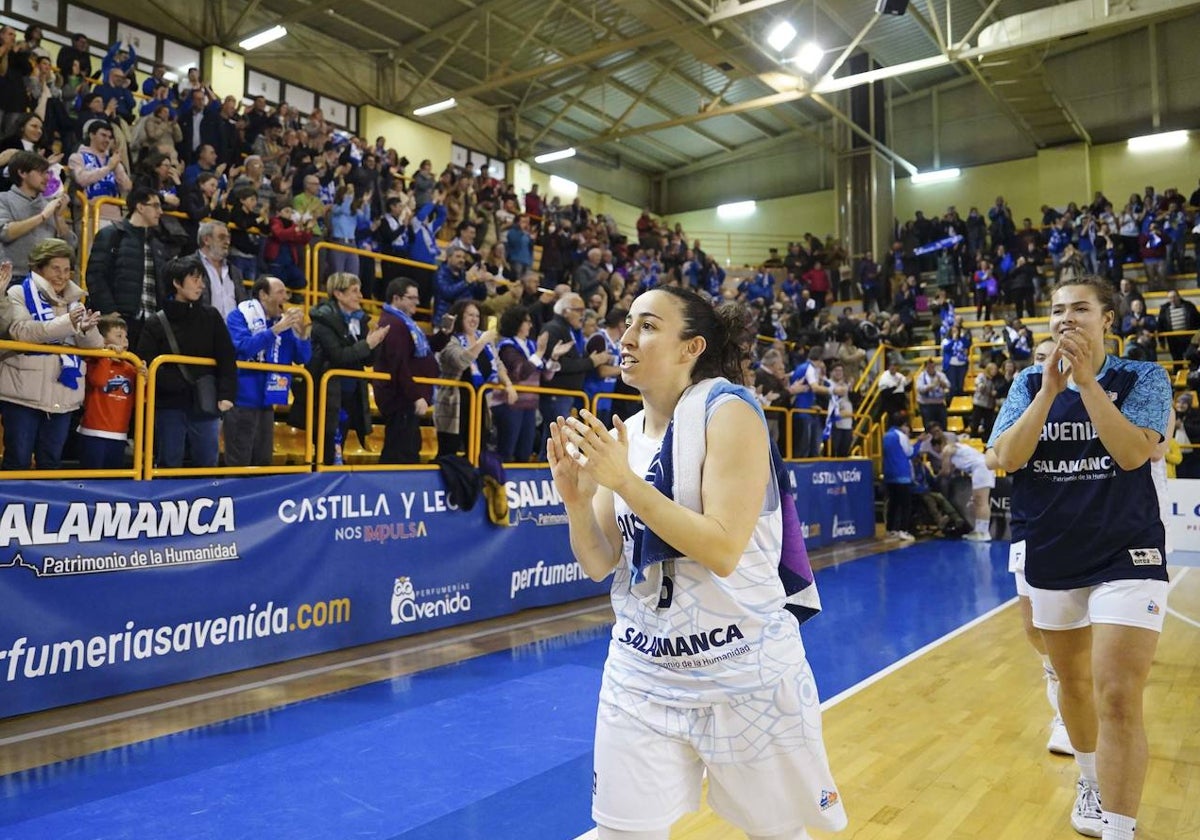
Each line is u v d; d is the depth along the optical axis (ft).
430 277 32.42
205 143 31.83
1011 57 54.80
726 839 9.41
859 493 38.60
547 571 22.71
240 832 9.36
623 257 51.37
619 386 25.79
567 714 13.65
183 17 47.88
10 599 12.73
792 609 5.61
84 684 13.56
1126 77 65.82
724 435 4.95
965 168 72.79
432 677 15.78
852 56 66.33
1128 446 7.77
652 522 4.65
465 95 53.36
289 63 53.47
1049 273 57.98
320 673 15.92
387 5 52.70
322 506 17.26
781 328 49.57
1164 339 48.44
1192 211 58.18
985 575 28.40
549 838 9.24
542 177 72.23
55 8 42.98
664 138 77.56
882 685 15.64
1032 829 9.63
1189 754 12.17
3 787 10.55
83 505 13.60
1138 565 8.05
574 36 56.80
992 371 45.62
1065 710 9.29
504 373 21.34
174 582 14.74
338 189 31.09
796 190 78.48
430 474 19.62
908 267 63.21
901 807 10.25
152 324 15.14
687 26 44.50
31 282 14.30
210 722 13.09
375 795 10.40
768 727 5.00
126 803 10.11
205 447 16.06
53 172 20.89
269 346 17.65
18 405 13.69
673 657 5.07
